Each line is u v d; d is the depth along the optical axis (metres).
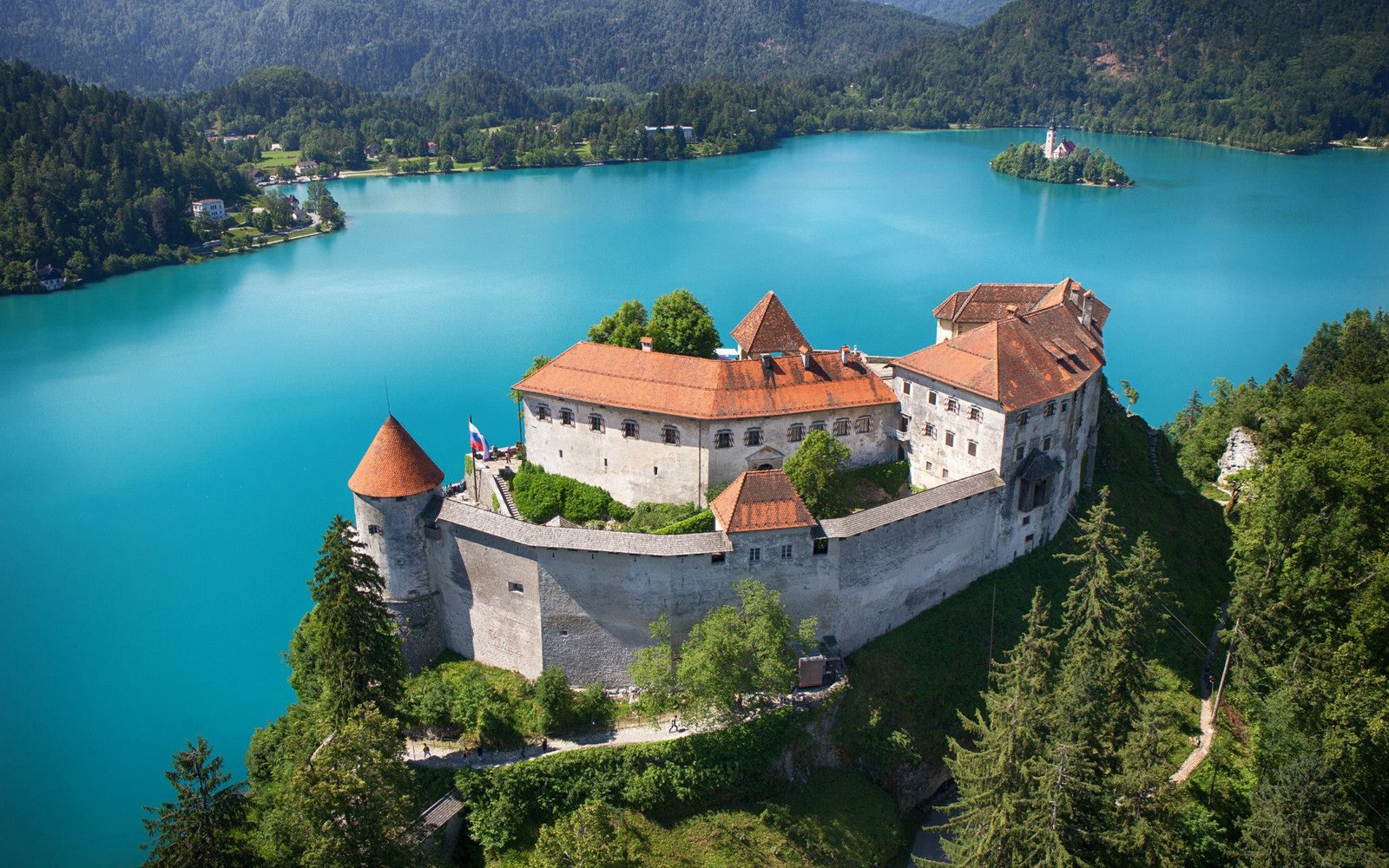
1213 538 101.56
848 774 73.06
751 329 98.31
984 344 88.00
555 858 54.06
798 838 68.44
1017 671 66.25
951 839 72.19
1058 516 93.44
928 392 90.69
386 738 61.47
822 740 73.00
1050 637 71.44
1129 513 100.12
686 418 87.31
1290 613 80.06
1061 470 91.31
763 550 73.25
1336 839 58.75
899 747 73.88
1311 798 59.78
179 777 56.59
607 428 92.25
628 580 72.50
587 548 71.25
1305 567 81.38
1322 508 83.31
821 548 74.94
